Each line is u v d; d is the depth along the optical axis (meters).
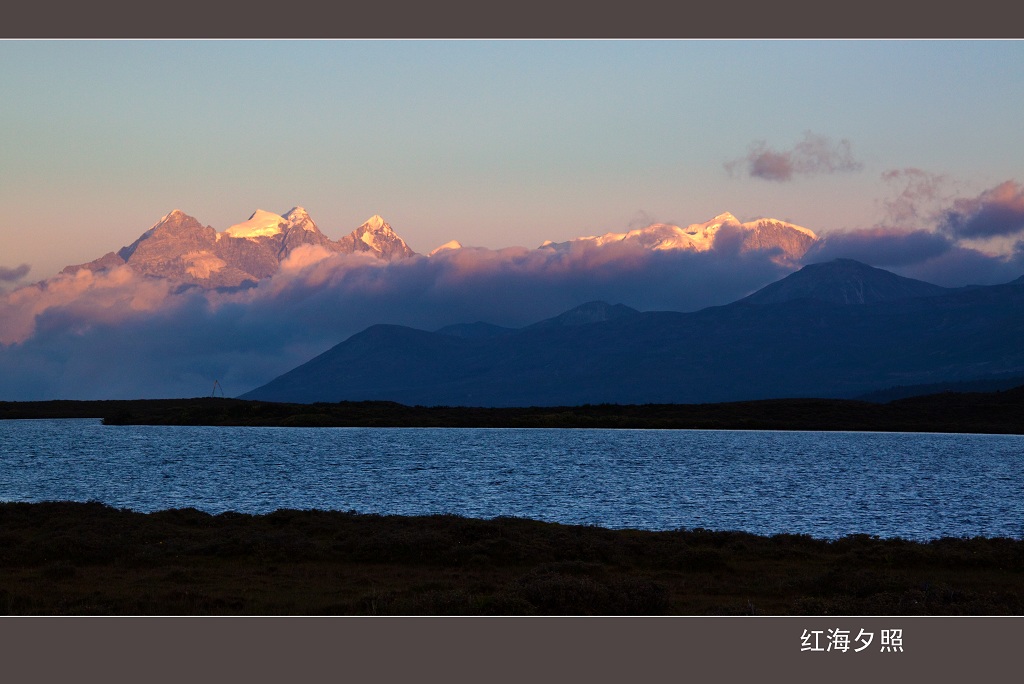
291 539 53.84
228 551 51.31
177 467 151.62
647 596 39.84
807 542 59.25
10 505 63.16
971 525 84.81
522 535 55.19
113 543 51.34
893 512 94.12
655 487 119.12
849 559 53.25
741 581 47.91
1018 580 48.62
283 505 98.19
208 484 122.94
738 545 57.00
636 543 55.53
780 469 151.00
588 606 38.88
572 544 53.59
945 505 101.69
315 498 105.88
